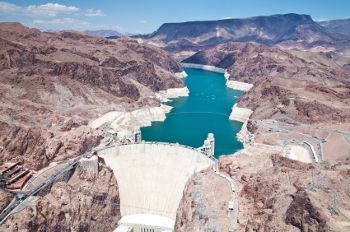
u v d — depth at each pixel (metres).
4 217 181.88
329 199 148.62
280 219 152.50
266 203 170.25
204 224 179.75
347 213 141.88
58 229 197.25
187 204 198.50
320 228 135.38
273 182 181.75
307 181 170.88
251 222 163.38
